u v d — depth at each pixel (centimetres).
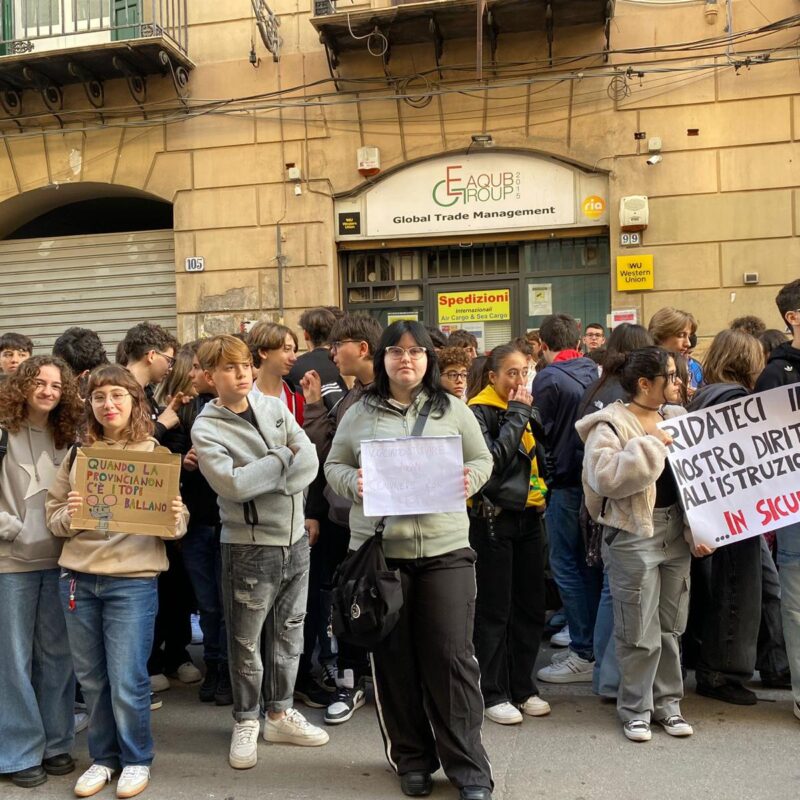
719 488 361
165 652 454
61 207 1088
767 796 306
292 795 317
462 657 301
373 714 397
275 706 363
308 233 911
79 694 431
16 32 986
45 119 960
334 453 328
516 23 848
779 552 379
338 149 905
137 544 324
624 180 851
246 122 920
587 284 901
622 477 336
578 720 379
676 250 843
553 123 865
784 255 821
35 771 331
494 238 901
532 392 453
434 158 893
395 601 289
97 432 337
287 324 912
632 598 352
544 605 390
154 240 998
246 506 338
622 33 851
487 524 366
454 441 303
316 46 905
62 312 1029
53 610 340
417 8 817
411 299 935
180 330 935
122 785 317
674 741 354
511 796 311
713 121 834
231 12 924
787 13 821
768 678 414
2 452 333
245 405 341
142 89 936
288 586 358
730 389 388
